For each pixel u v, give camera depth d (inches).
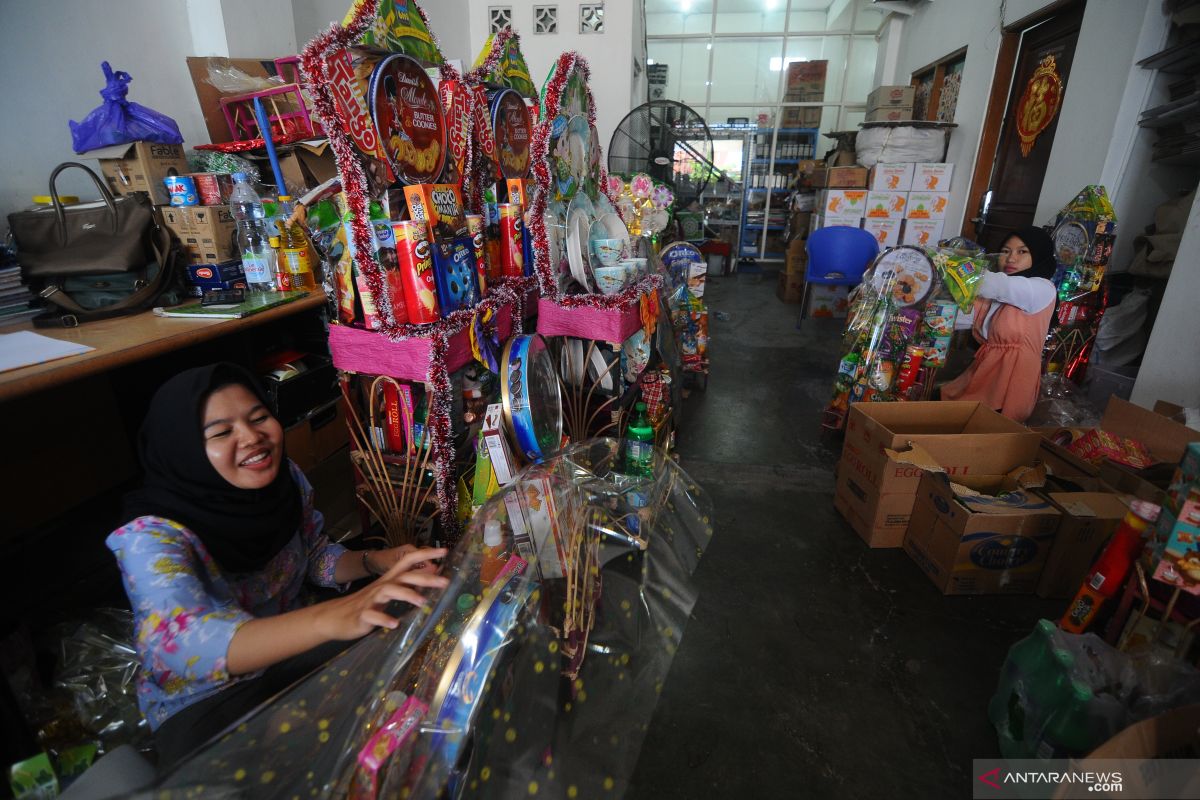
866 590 70.1
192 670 34.7
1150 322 122.3
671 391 102.5
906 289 100.0
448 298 61.7
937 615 65.7
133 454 75.1
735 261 319.9
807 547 78.5
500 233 80.4
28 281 61.7
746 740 50.6
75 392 67.6
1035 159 168.1
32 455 63.6
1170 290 94.8
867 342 104.7
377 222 55.6
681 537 56.9
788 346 177.0
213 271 74.5
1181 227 112.8
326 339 83.7
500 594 32.3
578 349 84.3
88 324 60.9
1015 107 179.0
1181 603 45.4
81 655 51.8
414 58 59.7
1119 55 127.3
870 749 49.8
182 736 35.8
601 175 100.5
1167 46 119.0
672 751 49.5
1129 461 74.5
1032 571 67.7
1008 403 100.2
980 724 52.2
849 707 54.0
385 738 25.1
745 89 333.7
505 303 72.2
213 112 97.3
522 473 46.9
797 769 48.0
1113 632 50.9
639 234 103.7
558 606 36.7
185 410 37.7
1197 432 73.5
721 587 70.7
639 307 82.6
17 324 58.8
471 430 68.1
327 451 82.0
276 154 90.4
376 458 62.9
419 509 62.6
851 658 59.7
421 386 62.8
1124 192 129.2
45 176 77.1
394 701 27.4
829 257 190.9
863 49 313.3
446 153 66.4
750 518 85.6
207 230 73.9
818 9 316.8
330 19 132.0
